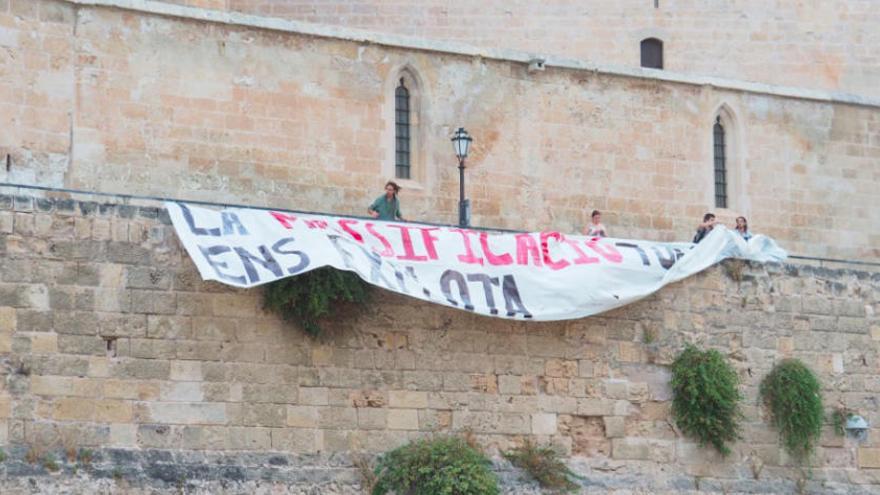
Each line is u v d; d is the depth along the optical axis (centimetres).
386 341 3634
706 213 4669
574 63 4553
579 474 3769
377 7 5109
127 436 3341
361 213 4219
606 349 3881
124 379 3366
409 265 3666
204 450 3406
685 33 5372
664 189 4653
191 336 3441
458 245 3750
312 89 4188
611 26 5309
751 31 5425
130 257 3419
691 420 3909
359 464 3528
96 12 3925
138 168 3941
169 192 3969
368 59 4278
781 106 4878
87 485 3222
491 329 3753
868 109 5006
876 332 4225
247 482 3384
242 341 3481
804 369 4056
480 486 3484
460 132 4122
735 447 3969
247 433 3453
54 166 3838
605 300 3850
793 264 4166
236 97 4081
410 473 3484
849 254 4916
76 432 3300
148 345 3397
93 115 3897
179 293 3447
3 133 3781
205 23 4059
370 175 4250
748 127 4819
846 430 4112
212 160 4034
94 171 3884
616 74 4612
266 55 4134
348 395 3572
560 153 4522
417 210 4309
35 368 3294
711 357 3944
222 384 3447
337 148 4209
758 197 4812
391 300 3659
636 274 3919
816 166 4903
